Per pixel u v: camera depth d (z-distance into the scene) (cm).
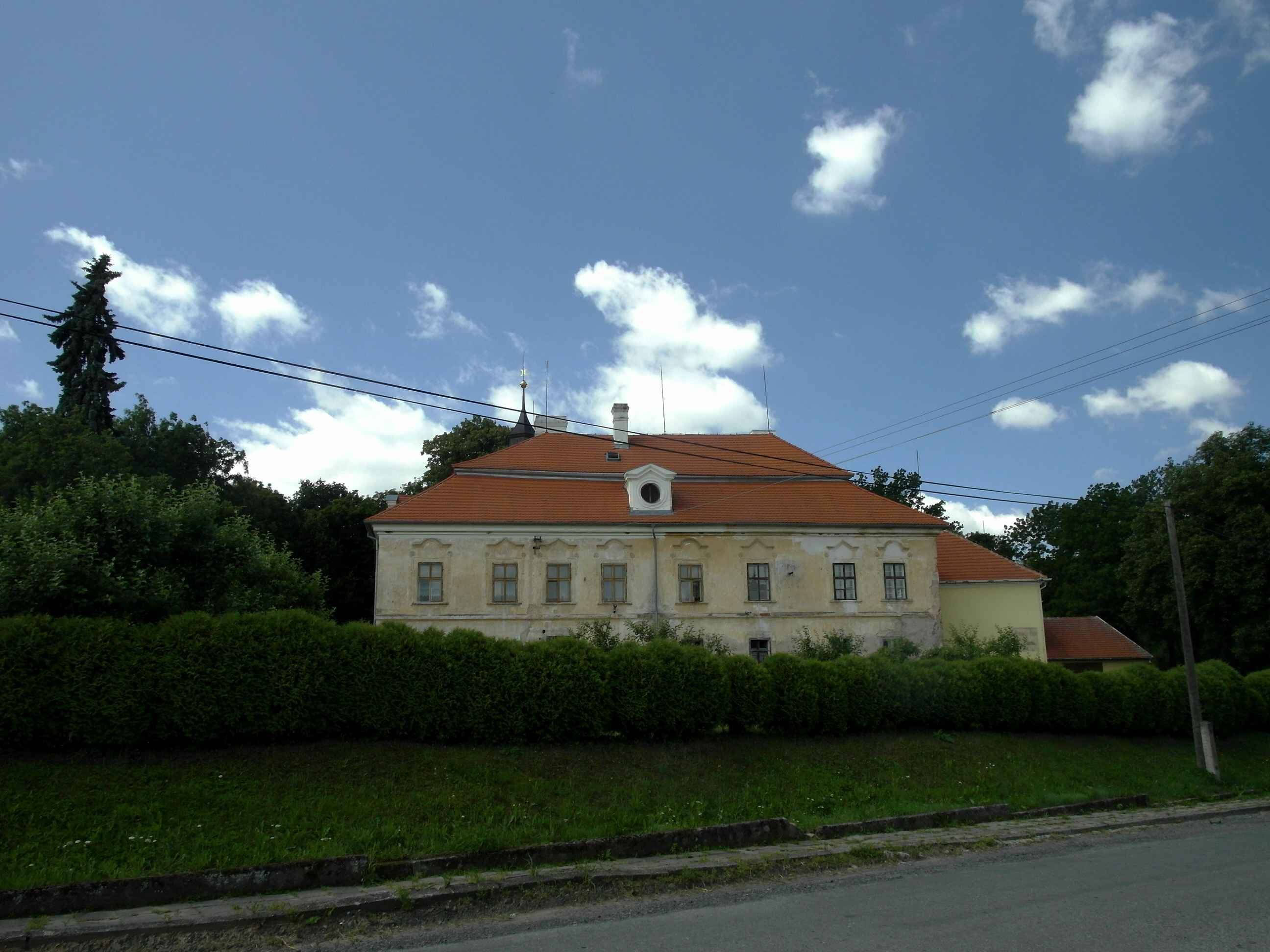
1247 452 4731
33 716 1386
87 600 1628
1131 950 883
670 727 1878
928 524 3816
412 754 1595
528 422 4544
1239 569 4481
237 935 946
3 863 1084
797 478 4050
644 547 3609
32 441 3812
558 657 1817
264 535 3791
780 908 1066
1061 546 6675
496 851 1224
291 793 1383
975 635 3750
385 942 934
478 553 3484
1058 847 1541
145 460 4600
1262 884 1213
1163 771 2438
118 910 986
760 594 3666
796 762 1917
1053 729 2542
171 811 1273
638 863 1254
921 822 1667
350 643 1648
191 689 1486
